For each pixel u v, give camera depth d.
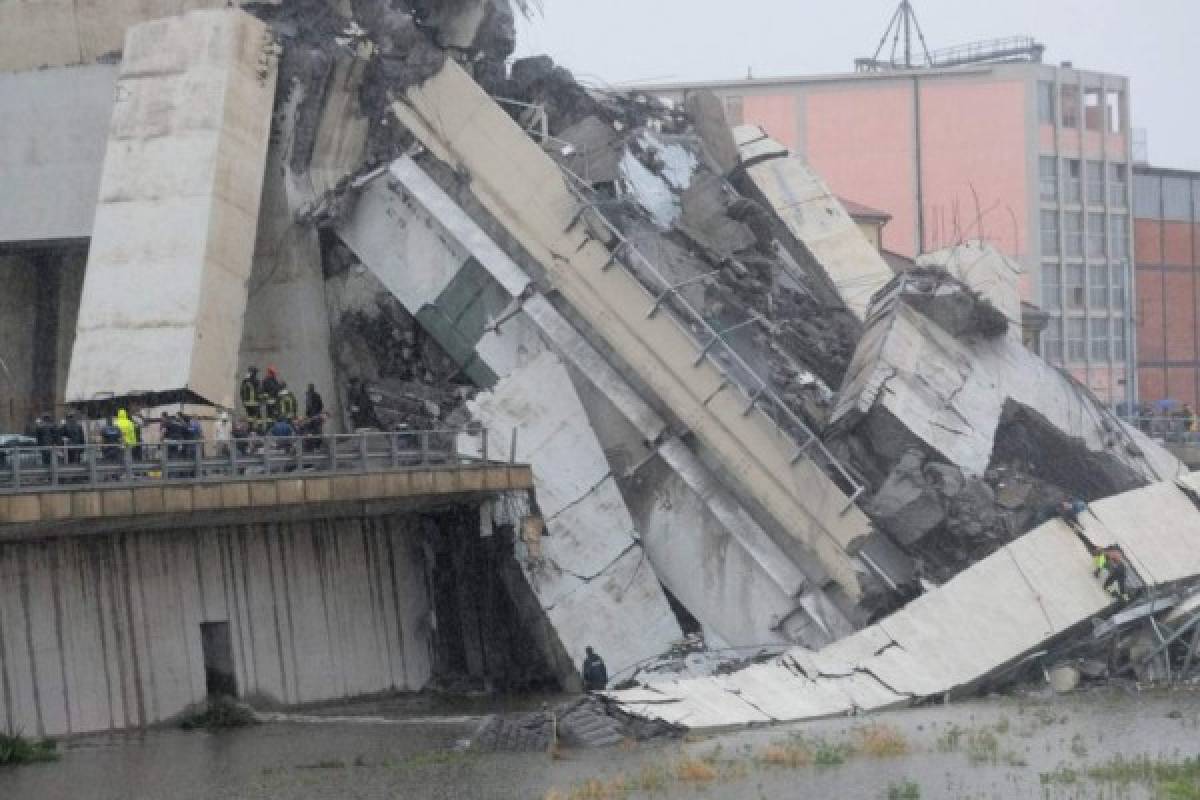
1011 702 104.38
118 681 99.19
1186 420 175.62
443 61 127.62
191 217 116.94
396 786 84.25
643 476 122.38
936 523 118.19
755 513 121.25
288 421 110.56
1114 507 113.56
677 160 145.88
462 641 115.38
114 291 116.94
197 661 102.50
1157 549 111.56
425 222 127.38
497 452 118.19
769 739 94.06
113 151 120.25
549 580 115.69
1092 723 96.50
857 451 123.00
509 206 125.81
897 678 104.69
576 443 119.81
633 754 90.88
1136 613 109.25
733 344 126.50
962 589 109.12
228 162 118.69
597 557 117.88
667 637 118.12
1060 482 128.62
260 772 88.25
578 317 124.81
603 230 123.94
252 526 106.38
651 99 152.38
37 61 132.50
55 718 96.50
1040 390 130.00
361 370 129.88
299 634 107.75
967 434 123.44
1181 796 78.50
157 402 113.88
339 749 94.19
